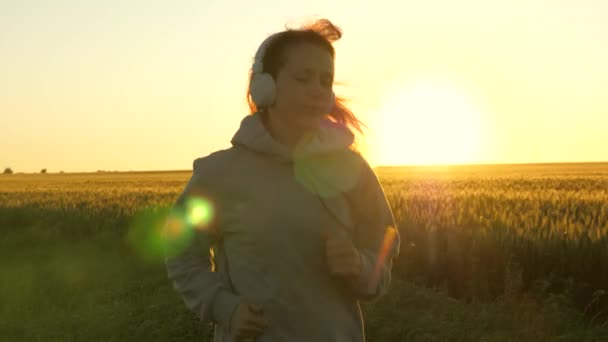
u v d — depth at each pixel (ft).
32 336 28.76
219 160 9.21
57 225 71.97
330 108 9.25
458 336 26.13
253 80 9.23
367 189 9.25
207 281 9.25
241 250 8.99
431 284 39.50
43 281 44.04
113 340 27.20
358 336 9.19
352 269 8.50
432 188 101.50
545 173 210.79
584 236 36.52
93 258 56.54
